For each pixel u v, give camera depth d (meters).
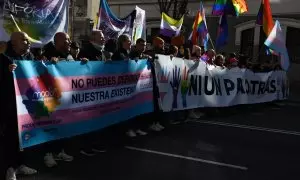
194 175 5.24
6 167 4.72
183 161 5.85
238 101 10.74
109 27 9.61
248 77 11.14
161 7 20.59
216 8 12.72
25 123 4.79
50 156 5.36
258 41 21.06
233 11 12.45
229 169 5.58
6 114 4.64
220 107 10.46
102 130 6.72
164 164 5.66
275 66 13.80
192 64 8.80
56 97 5.24
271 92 12.41
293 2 20.33
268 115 10.77
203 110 10.07
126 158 5.86
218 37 12.69
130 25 10.23
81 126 5.74
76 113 5.62
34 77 4.88
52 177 4.89
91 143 6.18
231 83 10.38
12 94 4.62
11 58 4.71
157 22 24.20
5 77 4.59
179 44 9.84
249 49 21.69
